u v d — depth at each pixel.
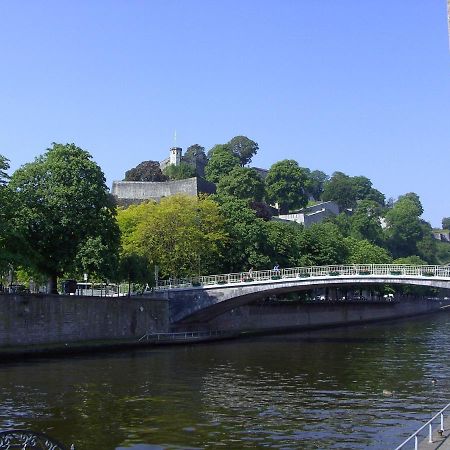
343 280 74.62
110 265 67.25
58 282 82.19
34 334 59.78
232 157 188.88
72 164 68.44
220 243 91.06
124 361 56.44
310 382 44.88
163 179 170.25
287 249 101.12
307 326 105.56
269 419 32.94
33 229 65.56
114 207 71.88
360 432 30.23
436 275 70.56
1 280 72.75
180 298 81.25
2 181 62.44
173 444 28.03
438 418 31.98
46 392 39.44
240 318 93.88
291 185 187.00
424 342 78.38
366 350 67.75
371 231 192.88
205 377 46.81
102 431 30.09
